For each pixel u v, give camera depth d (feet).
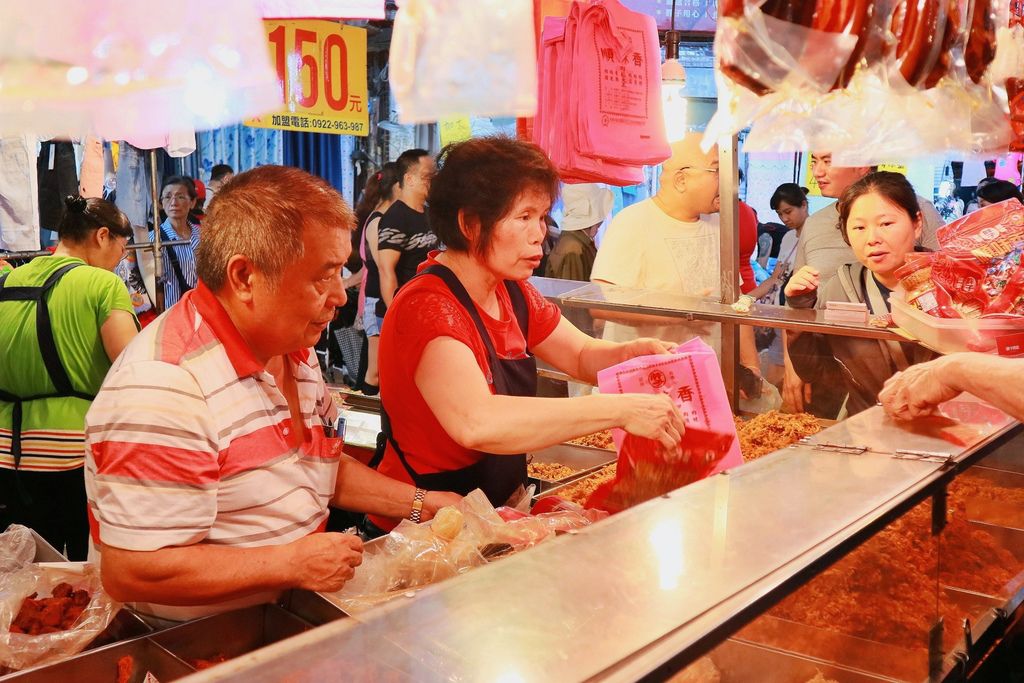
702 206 11.45
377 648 2.98
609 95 8.31
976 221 7.25
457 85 4.21
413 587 4.64
